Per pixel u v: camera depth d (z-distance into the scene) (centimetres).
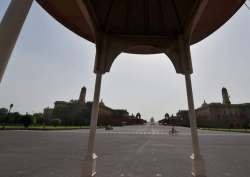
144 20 518
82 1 387
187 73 505
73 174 529
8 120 5078
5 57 205
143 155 927
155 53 634
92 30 484
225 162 784
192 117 481
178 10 481
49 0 398
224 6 410
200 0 388
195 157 455
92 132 485
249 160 834
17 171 562
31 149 1078
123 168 624
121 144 1477
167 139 2066
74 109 6694
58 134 2516
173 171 590
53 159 773
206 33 516
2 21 216
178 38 548
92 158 462
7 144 1287
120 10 489
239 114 5675
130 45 558
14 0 227
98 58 522
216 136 2656
